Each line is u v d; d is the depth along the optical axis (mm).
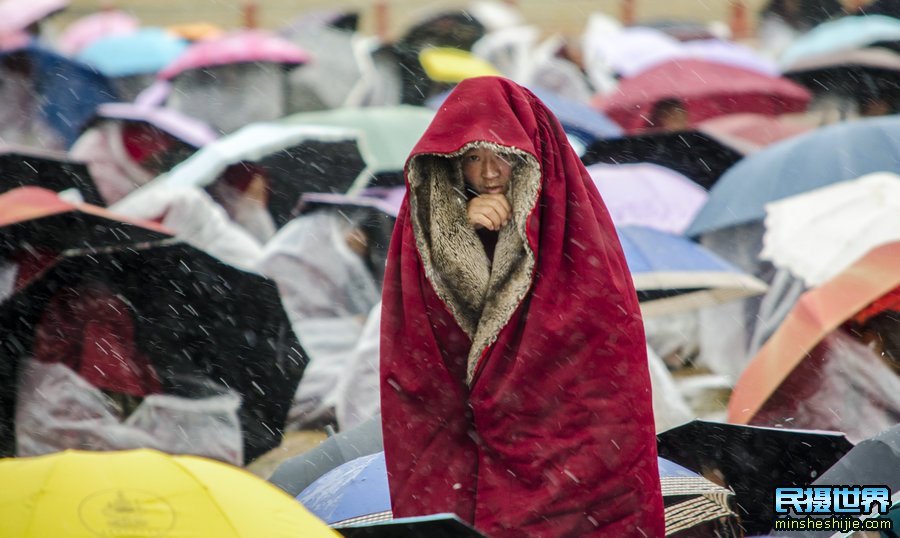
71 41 48375
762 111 40688
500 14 49188
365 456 16234
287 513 11477
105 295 20578
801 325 21484
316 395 23875
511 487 12609
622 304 12617
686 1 63219
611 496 12469
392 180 32406
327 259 26188
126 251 20750
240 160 30469
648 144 33844
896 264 21516
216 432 20859
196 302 20922
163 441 20547
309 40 42125
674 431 17453
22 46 39344
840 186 27672
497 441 12633
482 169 12742
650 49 45781
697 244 27328
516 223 12547
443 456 12906
